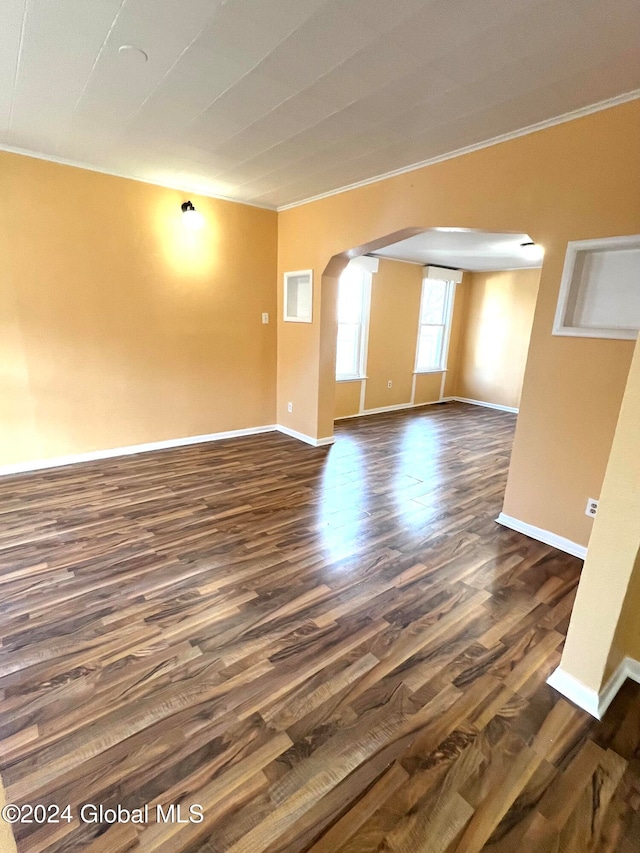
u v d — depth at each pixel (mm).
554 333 2523
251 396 4918
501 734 1459
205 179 3660
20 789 1248
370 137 2674
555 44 1733
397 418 6262
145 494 3301
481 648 1846
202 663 1725
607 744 1436
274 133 2664
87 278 3617
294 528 2848
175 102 2328
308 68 1964
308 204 4191
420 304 6746
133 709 1514
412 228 3232
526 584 2299
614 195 2193
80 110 2457
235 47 1830
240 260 4465
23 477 3533
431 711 1540
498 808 1237
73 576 2271
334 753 1381
